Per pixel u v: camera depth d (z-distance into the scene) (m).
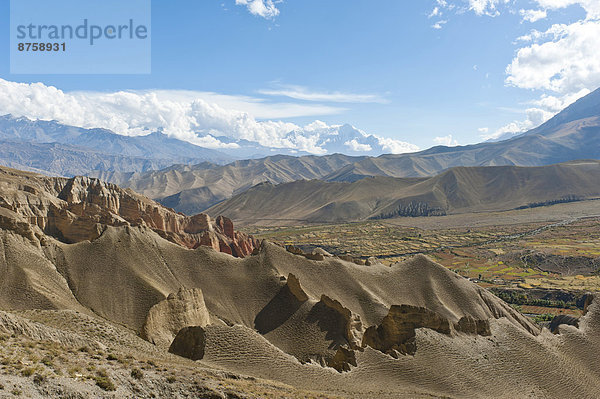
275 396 42.91
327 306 108.75
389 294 127.38
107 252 124.06
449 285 132.12
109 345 56.47
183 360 57.72
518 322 128.38
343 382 60.53
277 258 133.88
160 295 111.31
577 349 88.56
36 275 106.62
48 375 32.22
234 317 114.44
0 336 39.06
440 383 66.44
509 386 69.81
